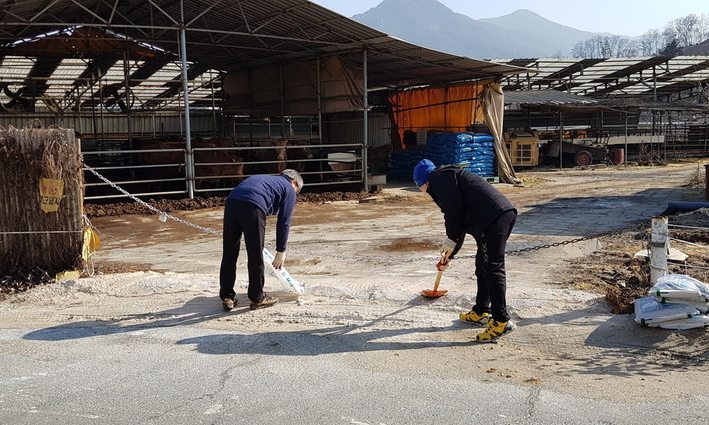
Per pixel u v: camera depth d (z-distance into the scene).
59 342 5.55
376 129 25.86
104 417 4.00
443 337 5.49
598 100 30.12
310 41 17.25
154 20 18.95
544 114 31.20
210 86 27.69
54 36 18.98
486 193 5.31
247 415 4.00
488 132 21.06
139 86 26.75
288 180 6.55
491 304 5.35
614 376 4.59
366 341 5.41
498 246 5.27
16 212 7.79
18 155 7.68
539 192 18.22
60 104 25.50
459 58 18.33
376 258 9.16
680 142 35.03
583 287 6.79
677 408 4.02
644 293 6.04
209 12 17.67
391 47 17.86
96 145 21.73
